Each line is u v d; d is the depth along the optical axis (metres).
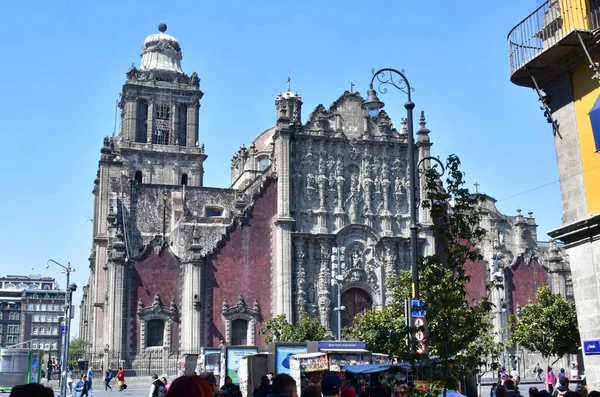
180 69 129.50
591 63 30.64
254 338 80.12
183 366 69.06
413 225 29.94
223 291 80.50
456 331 22.45
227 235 82.06
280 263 81.12
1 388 62.25
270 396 12.97
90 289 113.12
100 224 100.31
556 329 53.62
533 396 24.12
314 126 86.38
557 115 34.22
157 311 78.31
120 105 127.62
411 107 31.86
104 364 75.81
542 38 34.41
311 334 70.50
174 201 102.38
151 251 80.06
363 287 83.88
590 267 31.59
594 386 30.95
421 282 23.80
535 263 91.06
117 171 102.44
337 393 14.48
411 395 21.58
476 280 88.62
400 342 23.38
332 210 85.06
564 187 33.59
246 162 125.75
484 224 115.88
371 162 87.62
